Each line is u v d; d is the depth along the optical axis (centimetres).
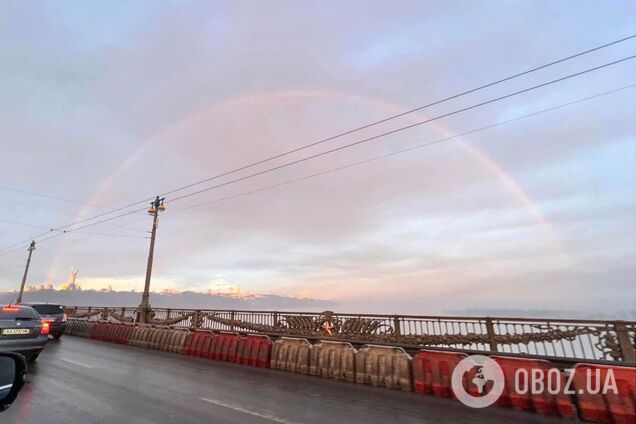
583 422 586
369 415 606
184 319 1875
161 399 681
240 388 794
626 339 771
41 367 1001
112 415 574
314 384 850
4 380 210
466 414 618
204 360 1208
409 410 638
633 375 580
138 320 2098
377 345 891
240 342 1184
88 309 2898
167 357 1266
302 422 561
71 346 1555
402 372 808
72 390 740
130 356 1279
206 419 563
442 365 762
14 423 531
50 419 551
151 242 2188
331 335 1246
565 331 848
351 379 886
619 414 570
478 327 968
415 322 1082
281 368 1037
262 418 577
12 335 981
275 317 1459
